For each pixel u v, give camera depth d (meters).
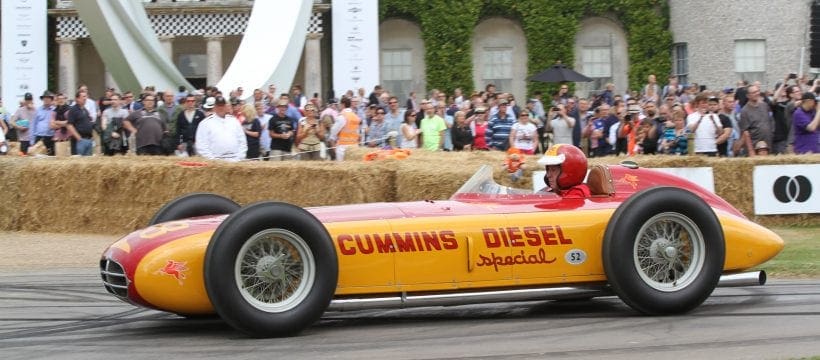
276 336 6.54
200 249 6.61
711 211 7.16
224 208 7.64
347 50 29.36
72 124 17.41
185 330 6.91
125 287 6.65
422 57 33.66
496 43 33.84
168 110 16.59
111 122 17.70
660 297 7.06
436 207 7.20
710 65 31.75
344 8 29.36
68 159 14.24
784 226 14.07
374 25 29.39
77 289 8.91
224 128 14.84
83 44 32.75
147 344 6.46
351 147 16.23
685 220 7.12
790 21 30.92
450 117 19.84
